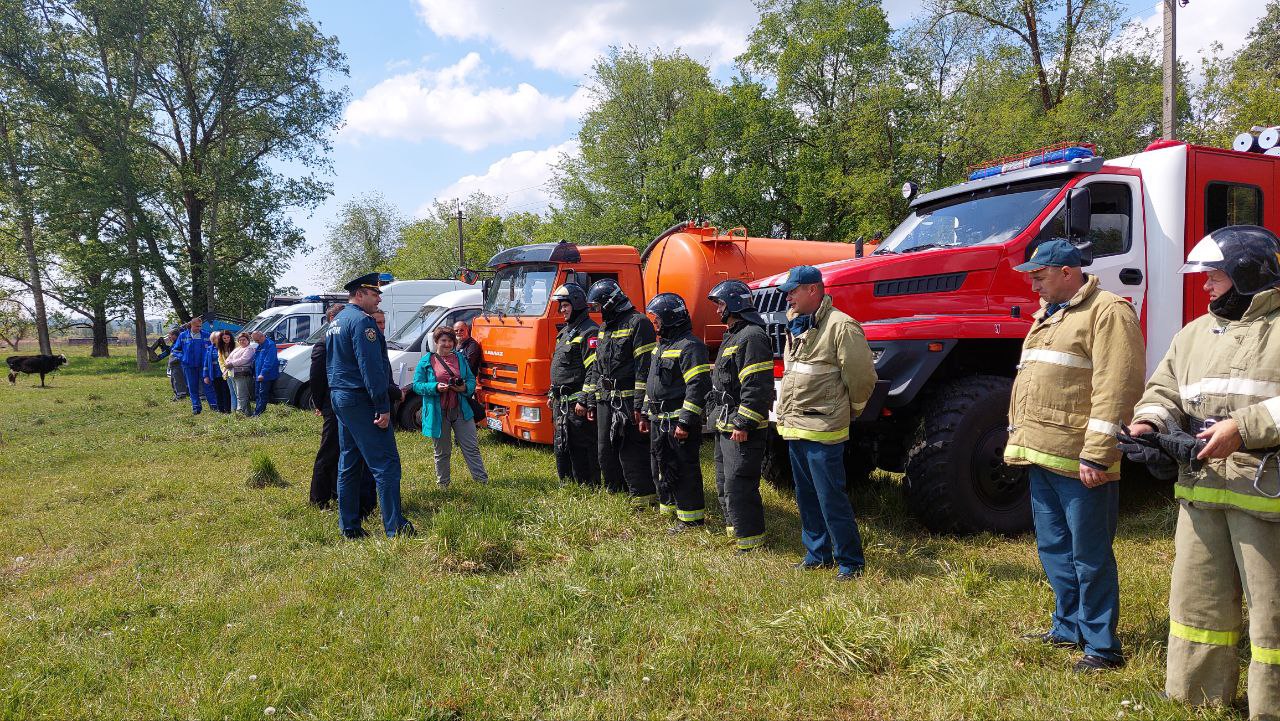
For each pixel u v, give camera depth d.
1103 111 23.53
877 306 5.25
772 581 4.29
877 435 5.92
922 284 5.38
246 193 31.62
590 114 33.19
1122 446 2.83
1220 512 2.70
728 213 27.86
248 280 32.84
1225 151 5.87
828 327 4.30
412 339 10.95
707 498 6.33
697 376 5.17
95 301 29.70
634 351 5.91
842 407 4.31
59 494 7.34
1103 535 3.20
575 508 5.70
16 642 3.85
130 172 29.25
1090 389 3.21
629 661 3.40
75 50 29.22
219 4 30.81
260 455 7.54
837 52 26.98
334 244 57.69
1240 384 2.56
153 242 31.08
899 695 3.07
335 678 3.32
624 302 5.96
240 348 12.56
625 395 5.94
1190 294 5.64
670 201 30.33
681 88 32.38
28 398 18.31
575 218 34.34
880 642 3.38
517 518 5.65
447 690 3.18
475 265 55.03
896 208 23.77
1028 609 3.79
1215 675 2.76
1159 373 2.90
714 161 29.42
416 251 56.81
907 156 23.12
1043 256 3.29
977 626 3.63
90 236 30.28
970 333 5.05
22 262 34.00
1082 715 2.81
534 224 59.12
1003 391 5.07
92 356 39.03
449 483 7.14
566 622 3.79
